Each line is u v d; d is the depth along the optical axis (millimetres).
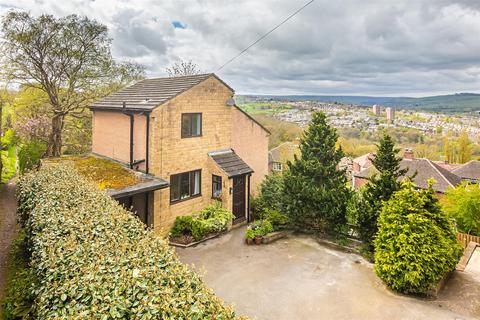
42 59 19859
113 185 11328
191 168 13836
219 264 10211
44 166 11875
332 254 11070
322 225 12641
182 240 12234
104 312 3518
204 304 3748
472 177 33594
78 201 7039
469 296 8367
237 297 8148
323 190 12328
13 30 18609
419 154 50531
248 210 15211
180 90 13180
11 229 11359
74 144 24234
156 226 12484
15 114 22984
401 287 8352
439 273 8211
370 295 8320
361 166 37812
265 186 16234
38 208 6922
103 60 21781
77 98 22250
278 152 38719
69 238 5199
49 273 4574
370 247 10969
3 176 23609
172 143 13039
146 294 3787
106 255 4676
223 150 15258
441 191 26922
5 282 7160
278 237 12609
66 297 3916
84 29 20719
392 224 8586
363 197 11461
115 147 14695
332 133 13867
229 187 13938
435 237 8336
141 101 13492
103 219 5996
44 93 22375
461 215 15102
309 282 9000
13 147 30734
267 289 8578
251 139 17484
